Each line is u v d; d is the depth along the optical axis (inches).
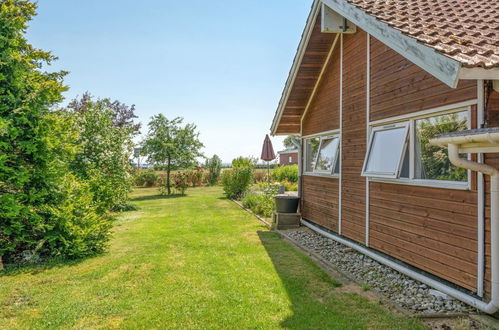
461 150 124.6
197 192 840.3
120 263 226.4
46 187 243.0
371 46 235.8
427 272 178.9
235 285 183.9
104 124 456.8
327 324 137.3
